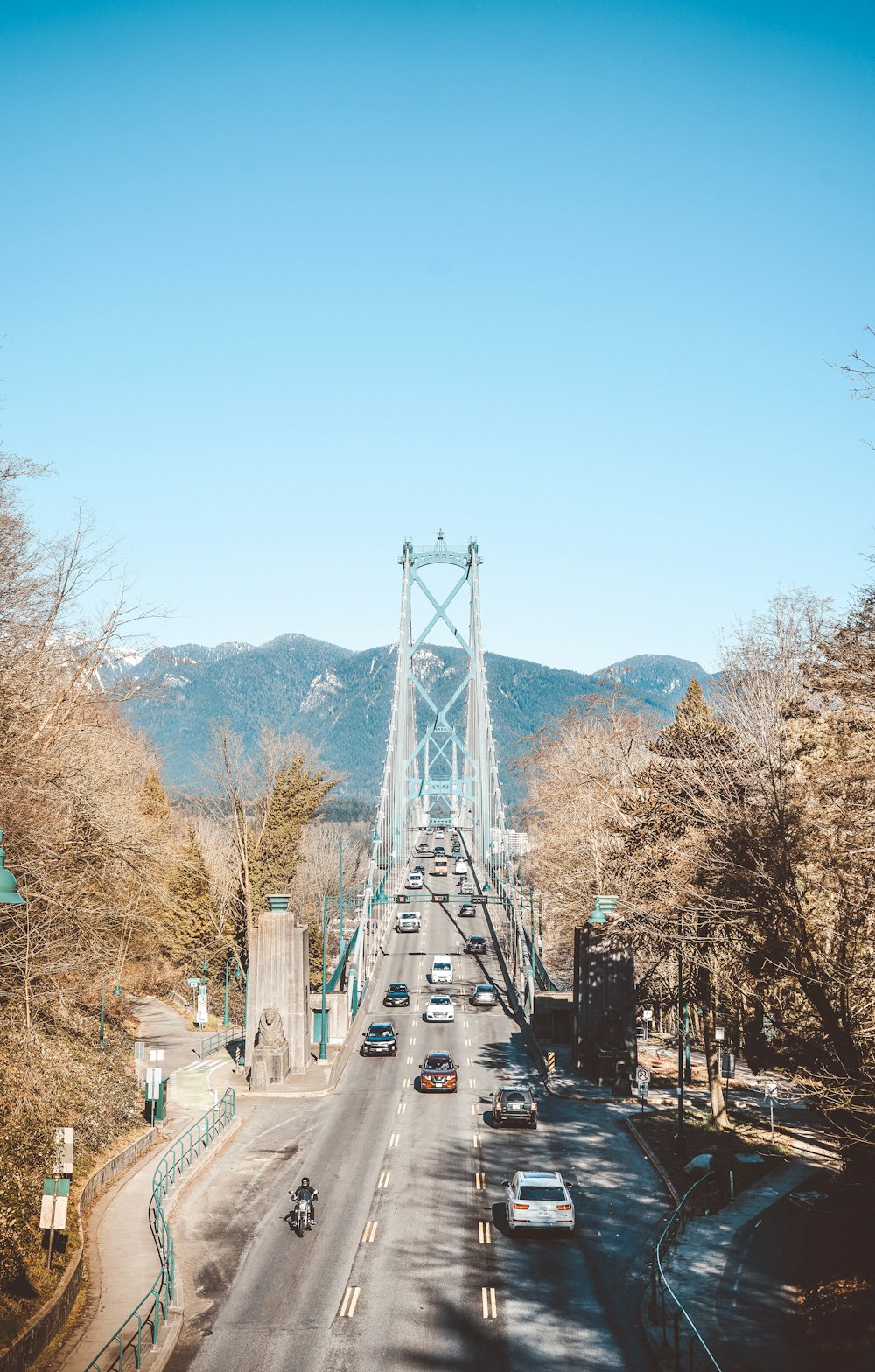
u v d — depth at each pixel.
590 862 77.88
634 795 52.22
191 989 80.38
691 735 40.59
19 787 35.06
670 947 39.47
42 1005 38.38
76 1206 32.38
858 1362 21.38
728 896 30.50
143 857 44.62
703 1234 32.00
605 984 57.00
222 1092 51.50
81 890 40.84
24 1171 31.97
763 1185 37.16
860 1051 26.55
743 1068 58.88
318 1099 50.91
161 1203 33.12
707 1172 37.12
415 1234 32.12
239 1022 73.06
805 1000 28.89
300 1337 24.94
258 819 94.06
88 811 40.59
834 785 27.73
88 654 42.75
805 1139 43.34
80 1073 42.09
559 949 99.44
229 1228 32.44
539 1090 53.16
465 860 150.25
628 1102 50.34
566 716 114.62
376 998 79.25
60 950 39.22
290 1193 35.34
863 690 27.14
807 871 28.64
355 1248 30.89
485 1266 29.52
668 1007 49.25
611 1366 23.47
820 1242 29.97
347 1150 41.75
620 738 91.12
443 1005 71.94
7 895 19.67
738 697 53.19
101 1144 38.78
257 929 56.50
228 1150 41.78
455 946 99.25
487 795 152.25
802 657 45.53
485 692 167.38
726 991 38.56
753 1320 25.55
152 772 86.88
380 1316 26.16
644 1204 35.22
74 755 41.88
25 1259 27.12
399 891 124.31
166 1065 57.12
